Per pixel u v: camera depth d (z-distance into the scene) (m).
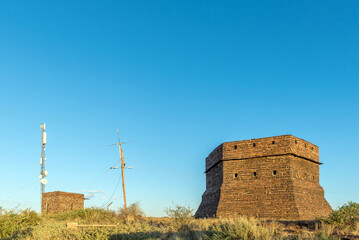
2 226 23.34
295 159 45.31
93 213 36.59
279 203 42.69
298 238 14.95
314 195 46.53
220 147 50.06
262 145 46.59
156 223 31.36
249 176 46.53
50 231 21.55
